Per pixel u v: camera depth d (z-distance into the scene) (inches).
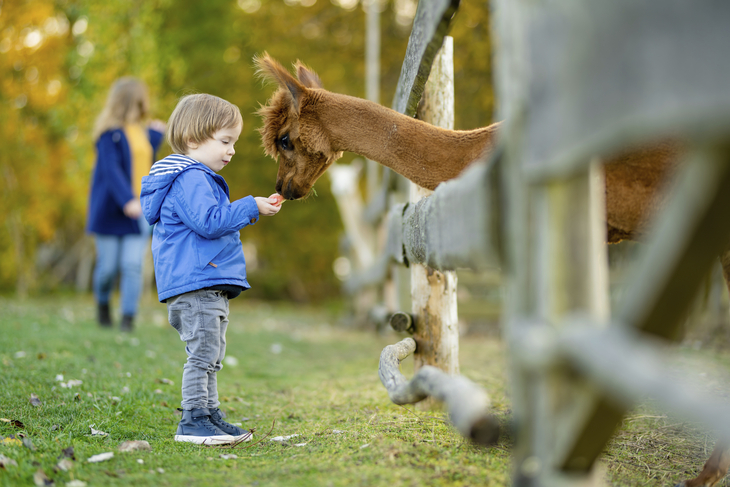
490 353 297.1
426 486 98.8
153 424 149.4
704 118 52.1
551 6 67.5
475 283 394.3
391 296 346.9
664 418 157.3
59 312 389.1
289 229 766.5
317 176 159.3
